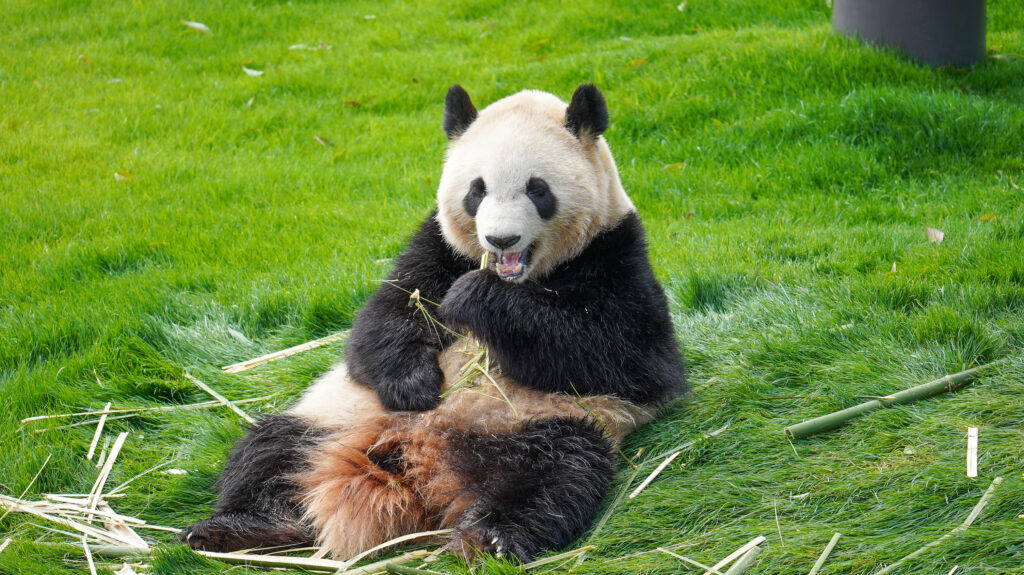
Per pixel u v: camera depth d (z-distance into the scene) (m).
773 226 13.23
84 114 19.02
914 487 6.96
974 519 6.54
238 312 11.74
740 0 22.06
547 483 7.20
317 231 14.15
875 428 7.86
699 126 16.72
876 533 6.68
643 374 8.22
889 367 8.71
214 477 8.48
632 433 8.45
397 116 18.78
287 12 24.28
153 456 9.02
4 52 21.98
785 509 7.12
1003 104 15.94
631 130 17.02
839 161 14.83
